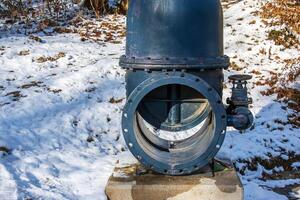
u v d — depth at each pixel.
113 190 3.92
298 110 8.42
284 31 12.17
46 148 6.67
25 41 11.45
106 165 6.23
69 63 10.12
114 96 8.66
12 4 14.40
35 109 7.77
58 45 11.30
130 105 3.87
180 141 4.35
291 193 5.88
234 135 7.46
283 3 14.35
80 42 11.83
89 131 7.48
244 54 11.15
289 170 6.67
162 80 3.78
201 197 3.88
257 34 12.23
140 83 3.93
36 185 5.47
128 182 3.97
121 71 9.66
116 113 8.08
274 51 11.25
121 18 14.92
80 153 6.67
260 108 8.41
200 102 4.24
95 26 13.70
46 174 5.79
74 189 5.46
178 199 3.90
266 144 7.23
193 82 3.76
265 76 9.82
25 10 14.16
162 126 4.31
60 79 9.06
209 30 3.88
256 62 10.70
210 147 3.92
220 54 4.05
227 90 8.92
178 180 3.98
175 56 3.83
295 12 13.38
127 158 4.66
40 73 9.53
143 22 3.88
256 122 7.91
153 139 4.38
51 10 14.84
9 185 5.33
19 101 8.00
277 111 8.28
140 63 3.86
